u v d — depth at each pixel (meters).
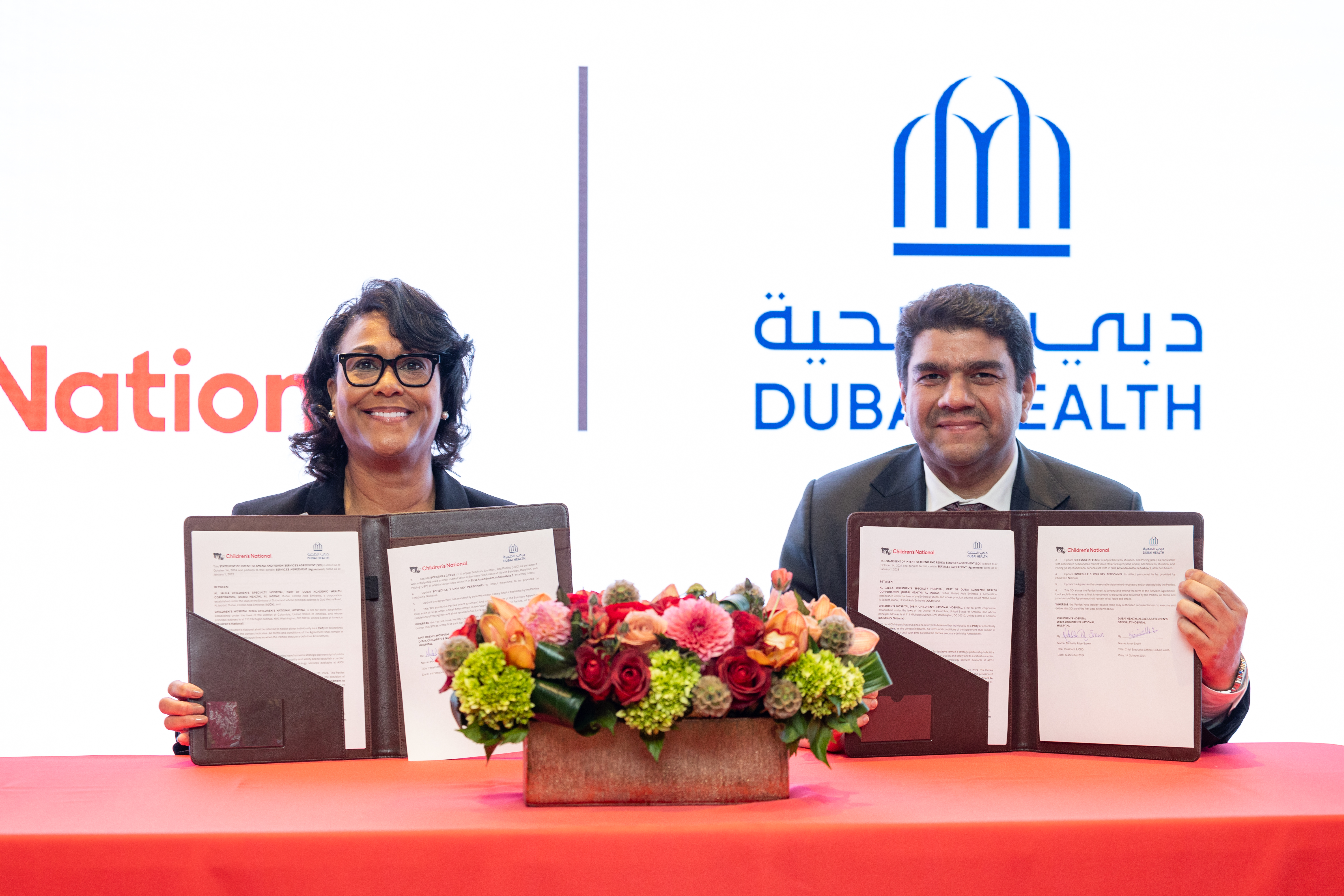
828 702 1.20
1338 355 2.81
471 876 1.05
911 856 1.07
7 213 2.58
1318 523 2.78
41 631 2.55
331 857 1.04
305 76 2.69
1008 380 2.27
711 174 2.78
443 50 2.72
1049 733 1.50
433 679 1.48
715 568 2.75
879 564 1.50
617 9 2.78
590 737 1.17
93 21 2.63
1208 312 2.80
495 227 2.72
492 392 2.71
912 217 2.80
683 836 1.06
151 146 2.63
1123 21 2.82
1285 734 2.76
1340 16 2.82
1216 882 1.09
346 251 2.68
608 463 2.73
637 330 2.75
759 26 2.79
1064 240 2.81
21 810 1.16
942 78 2.81
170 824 1.09
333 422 2.26
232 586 1.46
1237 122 2.82
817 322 2.79
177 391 2.62
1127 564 1.48
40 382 2.58
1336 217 2.81
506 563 1.52
